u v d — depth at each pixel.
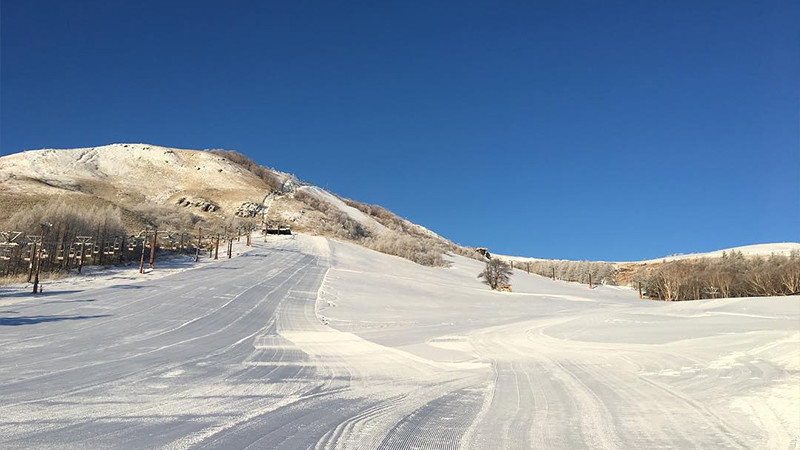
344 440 5.60
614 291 92.00
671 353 13.85
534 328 24.64
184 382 9.12
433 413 7.13
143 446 5.18
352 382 9.86
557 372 11.29
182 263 49.38
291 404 7.51
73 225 45.00
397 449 5.30
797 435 5.78
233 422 6.30
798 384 8.69
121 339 14.98
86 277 36.41
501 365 12.67
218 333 17.61
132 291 29.81
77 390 8.09
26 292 27.80
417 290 50.50
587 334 21.28
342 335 19.48
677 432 6.04
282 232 90.56
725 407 7.34
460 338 20.02
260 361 12.27
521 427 6.34
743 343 14.84
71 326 17.28
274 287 37.69
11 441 5.25
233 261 54.09
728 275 76.62
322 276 49.50
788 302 34.88
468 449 5.35
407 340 19.27
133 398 7.61
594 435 5.95
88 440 5.35
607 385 9.50
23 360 10.93
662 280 83.81
